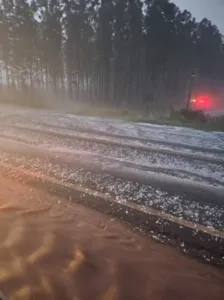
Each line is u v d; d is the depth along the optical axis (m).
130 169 5.05
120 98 35.47
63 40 36.16
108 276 2.07
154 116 15.23
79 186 4.18
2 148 6.50
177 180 4.50
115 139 7.60
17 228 2.78
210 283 2.07
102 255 2.37
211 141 7.47
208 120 12.55
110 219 3.14
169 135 8.31
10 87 34.53
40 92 34.69
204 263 2.35
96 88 37.72
